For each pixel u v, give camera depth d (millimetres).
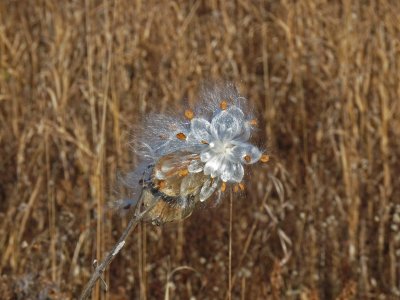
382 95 6156
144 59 6461
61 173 5688
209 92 2160
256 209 5281
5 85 6238
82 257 5016
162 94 6242
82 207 5332
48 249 5055
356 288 5129
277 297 4852
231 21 7117
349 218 5473
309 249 5262
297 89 6277
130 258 5117
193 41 6812
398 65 6414
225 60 6598
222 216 5176
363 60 6410
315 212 5469
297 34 6875
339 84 6238
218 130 1952
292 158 5801
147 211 1991
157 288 5027
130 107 5977
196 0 7496
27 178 5520
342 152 5711
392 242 5359
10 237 4961
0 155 5832
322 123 6094
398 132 6074
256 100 6293
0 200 5621
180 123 2100
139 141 2197
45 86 6152
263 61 6723
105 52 6059
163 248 5164
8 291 4438
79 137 5527
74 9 6727
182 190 1967
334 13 6906
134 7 6746
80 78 6168
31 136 5812
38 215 5340
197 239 5152
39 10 6996
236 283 4988
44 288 4402
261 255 5098
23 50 6543
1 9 7035
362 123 6016
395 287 5223
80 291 4805
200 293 4961
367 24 6699
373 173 5805
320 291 5223
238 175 1938
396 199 5688
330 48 6598
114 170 5266
